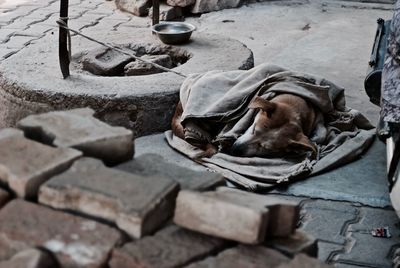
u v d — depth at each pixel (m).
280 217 2.41
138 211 2.23
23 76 5.61
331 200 4.53
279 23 8.86
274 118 4.87
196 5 9.16
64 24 5.45
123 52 5.68
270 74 5.32
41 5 9.34
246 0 9.66
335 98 5.41
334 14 9.27
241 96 5.12
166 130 5.51
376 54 5.37
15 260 2.17
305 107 5.04
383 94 4.04
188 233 2.33
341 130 5.35
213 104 5.12
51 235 2.26
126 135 2.69
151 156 2.74
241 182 4.61
